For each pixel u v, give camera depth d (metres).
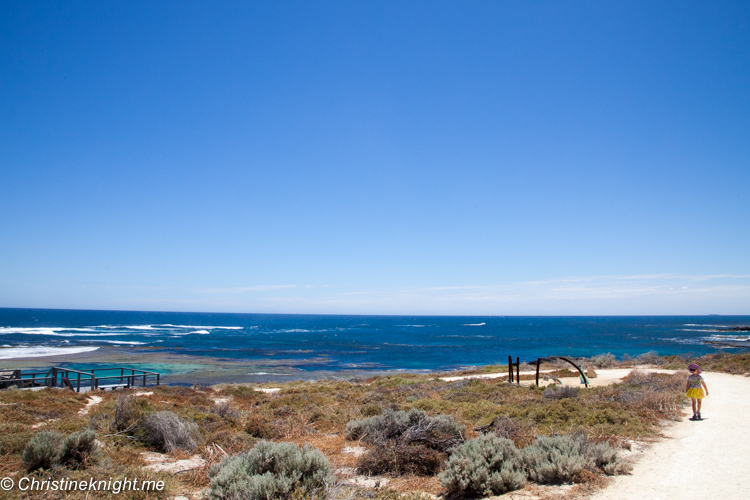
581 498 6.15
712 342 81.44
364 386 23.39
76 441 7.87
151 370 38.75
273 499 5.93
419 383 22.80
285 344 76.06
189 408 13.04
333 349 67.88
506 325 189.62
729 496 6.11
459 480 6.47
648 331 128.75
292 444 7.24
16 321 140.00
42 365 39.44
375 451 8.16
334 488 6.51
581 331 131.25
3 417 11.12
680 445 8.77
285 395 17.81
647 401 12.34
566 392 15.00
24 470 7.14
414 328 157.38
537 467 6.95
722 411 12.02
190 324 161.38
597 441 8.77
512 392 16.72
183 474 7.72
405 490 6.84
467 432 10.19
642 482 6.72
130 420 10.38
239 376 37.16
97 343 67.19
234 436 10.24
